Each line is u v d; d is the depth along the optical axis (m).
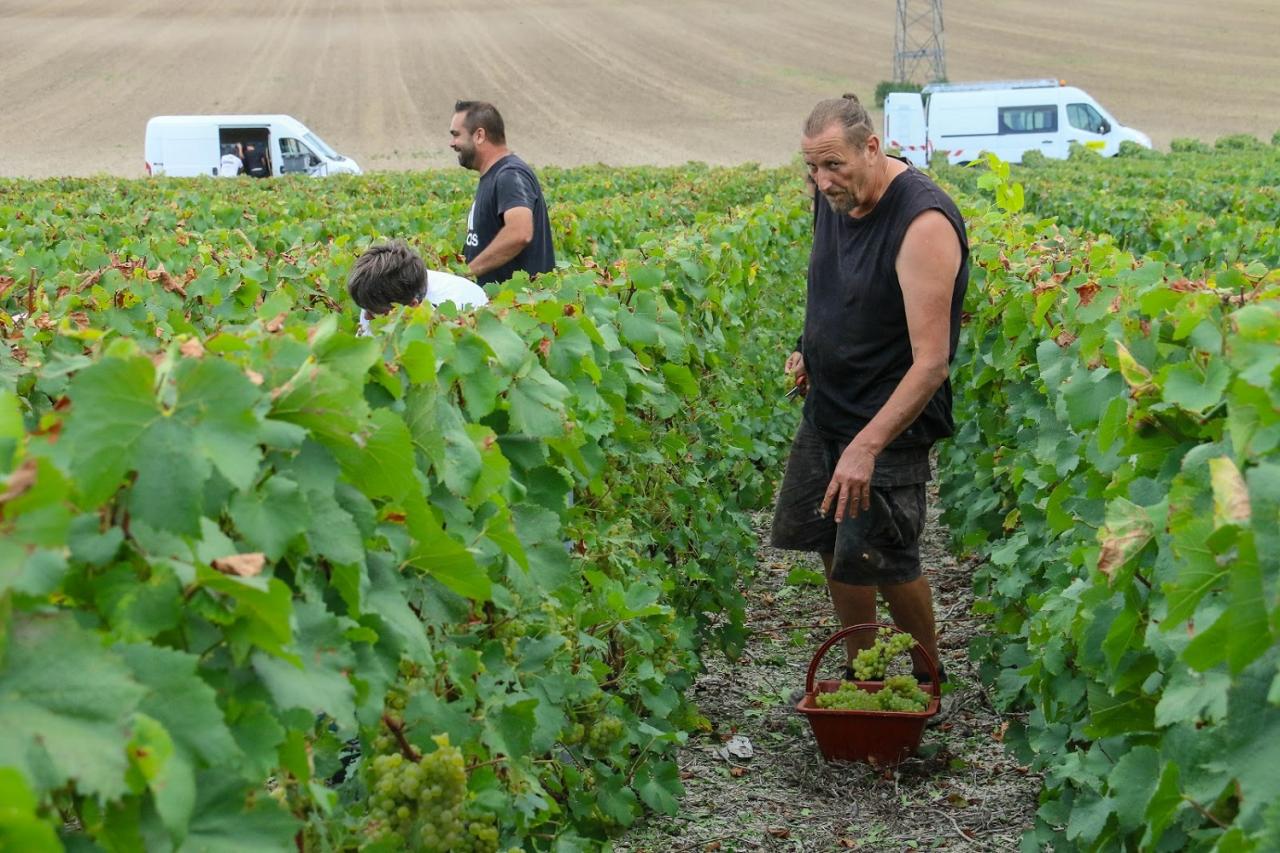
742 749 5.38
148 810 1.68
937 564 8.27
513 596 3.39
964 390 8.25
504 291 4.58
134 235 10.77
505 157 7.58
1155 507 2.84
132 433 1.83
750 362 9.19
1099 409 3.75
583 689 3.96
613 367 4.75
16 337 4.66
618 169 23.52
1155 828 2.63
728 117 66.62
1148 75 74.94
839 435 5.41
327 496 2.23
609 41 82.19
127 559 1.87
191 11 88.00
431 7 90.88
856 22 87.38
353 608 2.30
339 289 6.79
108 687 1.55
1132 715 3.19
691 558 6.17
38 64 73.88
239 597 1.86
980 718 5.71
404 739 2.81
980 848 4.55
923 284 5.02
